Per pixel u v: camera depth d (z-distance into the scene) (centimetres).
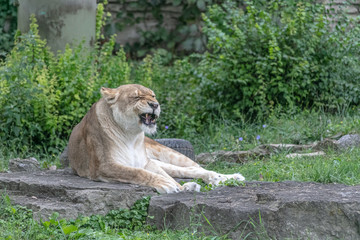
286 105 1510
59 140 1338
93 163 951
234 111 1494
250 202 776
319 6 1590
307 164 1070
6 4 2192
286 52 1523
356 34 1566
